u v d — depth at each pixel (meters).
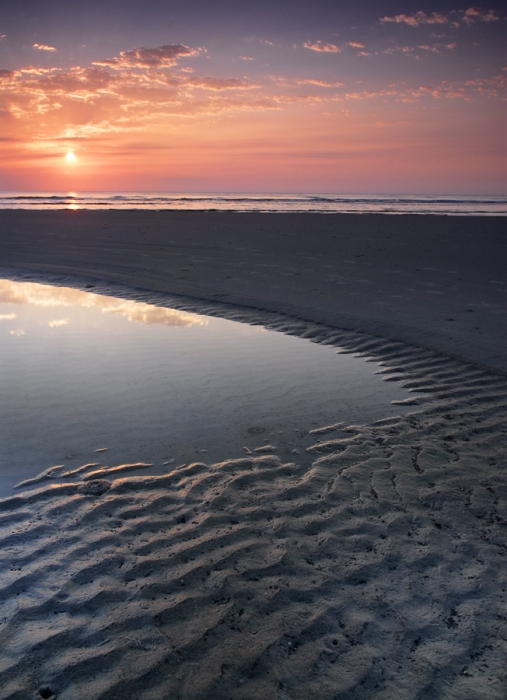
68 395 4.56
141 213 26.88
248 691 1.81
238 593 2.27
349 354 5.75
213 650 1.98
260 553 2.54
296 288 8.84
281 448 3.66
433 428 3.95
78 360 5.48
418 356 5.55
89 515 2.86
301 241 15.48
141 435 3.84
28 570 2.42
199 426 3.99
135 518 2.84
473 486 3.14
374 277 9.88
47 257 11.86
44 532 2.71
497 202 65.19
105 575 2.39
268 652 1.97
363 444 3.70
